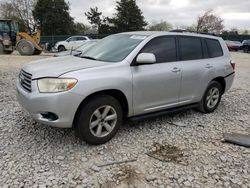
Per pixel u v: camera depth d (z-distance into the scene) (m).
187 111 6.18
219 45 6.29
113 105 4.25
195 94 5.57
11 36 21.14
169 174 3.53
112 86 4.13
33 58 17.95
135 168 3.63
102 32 53.53
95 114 4.09
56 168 3.56
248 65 17.83
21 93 4.15
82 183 3.28
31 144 4.16
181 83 5.16
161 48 4.92
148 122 5.31
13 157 3.77
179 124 5.27
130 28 52.41
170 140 4.55
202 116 5.89
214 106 6.19
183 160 3.89
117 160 3.81
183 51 5.31
